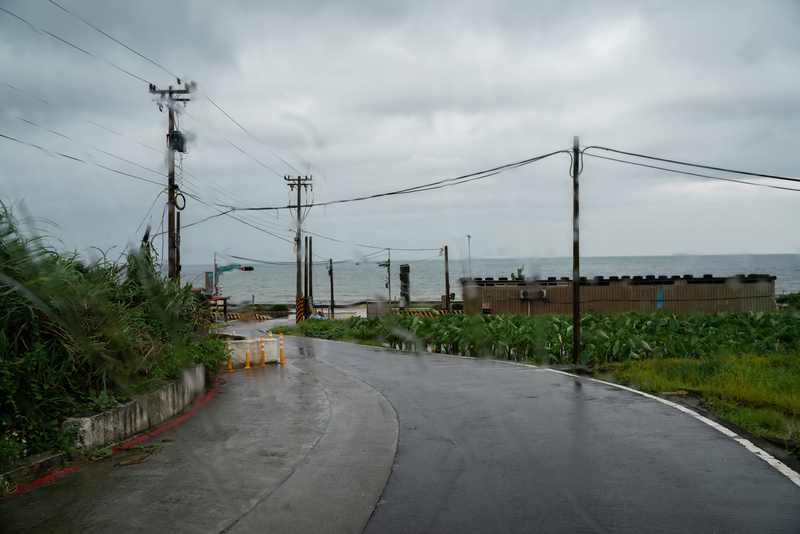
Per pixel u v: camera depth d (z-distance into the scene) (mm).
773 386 9727
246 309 54719
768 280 32688
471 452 6672
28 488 5340
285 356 19359
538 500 4973
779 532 4137
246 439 7453
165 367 9227
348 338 28219
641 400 9625
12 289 6344
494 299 35062
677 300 32750
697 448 6496
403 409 9523
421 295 82688
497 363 16500
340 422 8547
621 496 4992
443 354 20000
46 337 6852
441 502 5016
